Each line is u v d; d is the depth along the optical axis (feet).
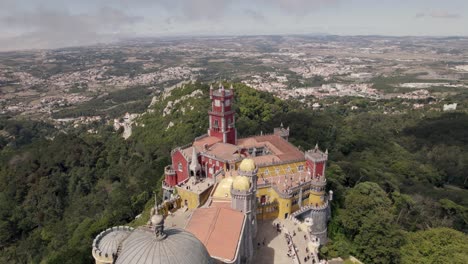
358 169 525.34
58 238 481.46
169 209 346.33
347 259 354.74
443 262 331.36
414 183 578.66
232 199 274.36
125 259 166.20
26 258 482.69
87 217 524.52
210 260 179.22
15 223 561.43
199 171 394.11
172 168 428.15
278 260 289.53
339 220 393.70
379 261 350.02
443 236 359.66
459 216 470.39
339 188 441.68
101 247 212.23
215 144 425.69
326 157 387.75
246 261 267.59
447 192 543.80
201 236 227.61
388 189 513.86
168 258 162.40
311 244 304.71
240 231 241.76
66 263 335.67
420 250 356.79
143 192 488.85
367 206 379.55
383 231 354.74
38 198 604.90
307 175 398.01
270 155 414.82
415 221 445.37
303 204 378.73
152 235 173.88
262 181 369.09
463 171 640.58
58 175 649.20
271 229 337.72
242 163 310.86
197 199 339.57
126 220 447.01
